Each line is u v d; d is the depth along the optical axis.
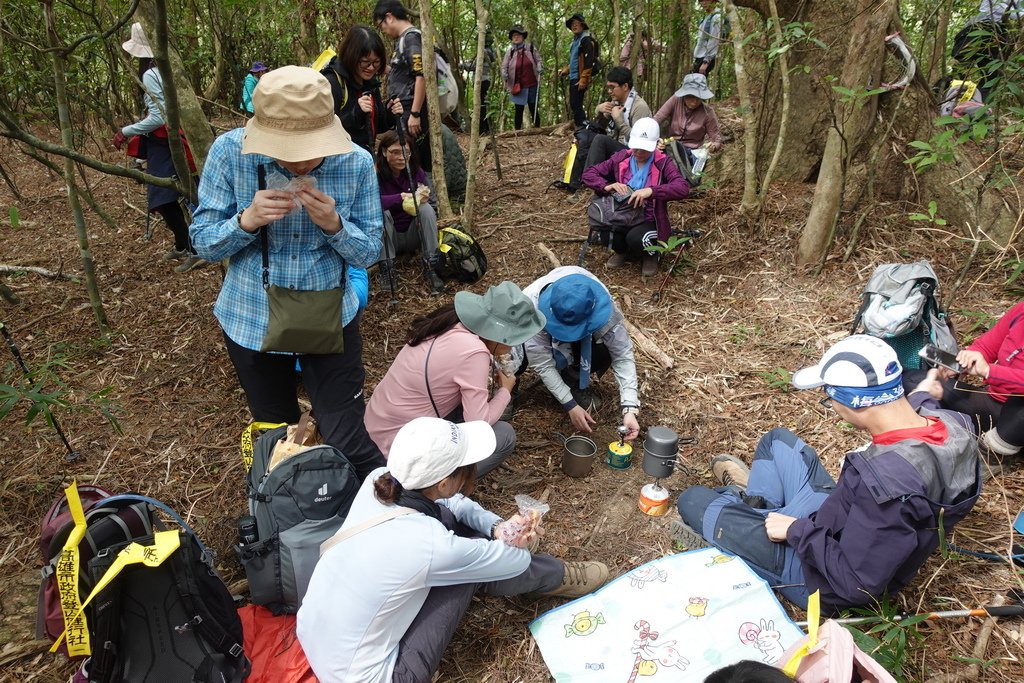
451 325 2.70
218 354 4.00
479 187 6.43
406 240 4.69
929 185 4.70
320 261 2.38
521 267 4.97
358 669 1.94
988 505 2.76
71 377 3.75
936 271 4.28
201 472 3.12
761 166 5.62
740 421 3.43
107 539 1.88
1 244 5.34
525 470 3.19
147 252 5.23
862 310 3.06
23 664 2.28
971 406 2.96
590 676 2.19
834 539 2.17
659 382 3.76
